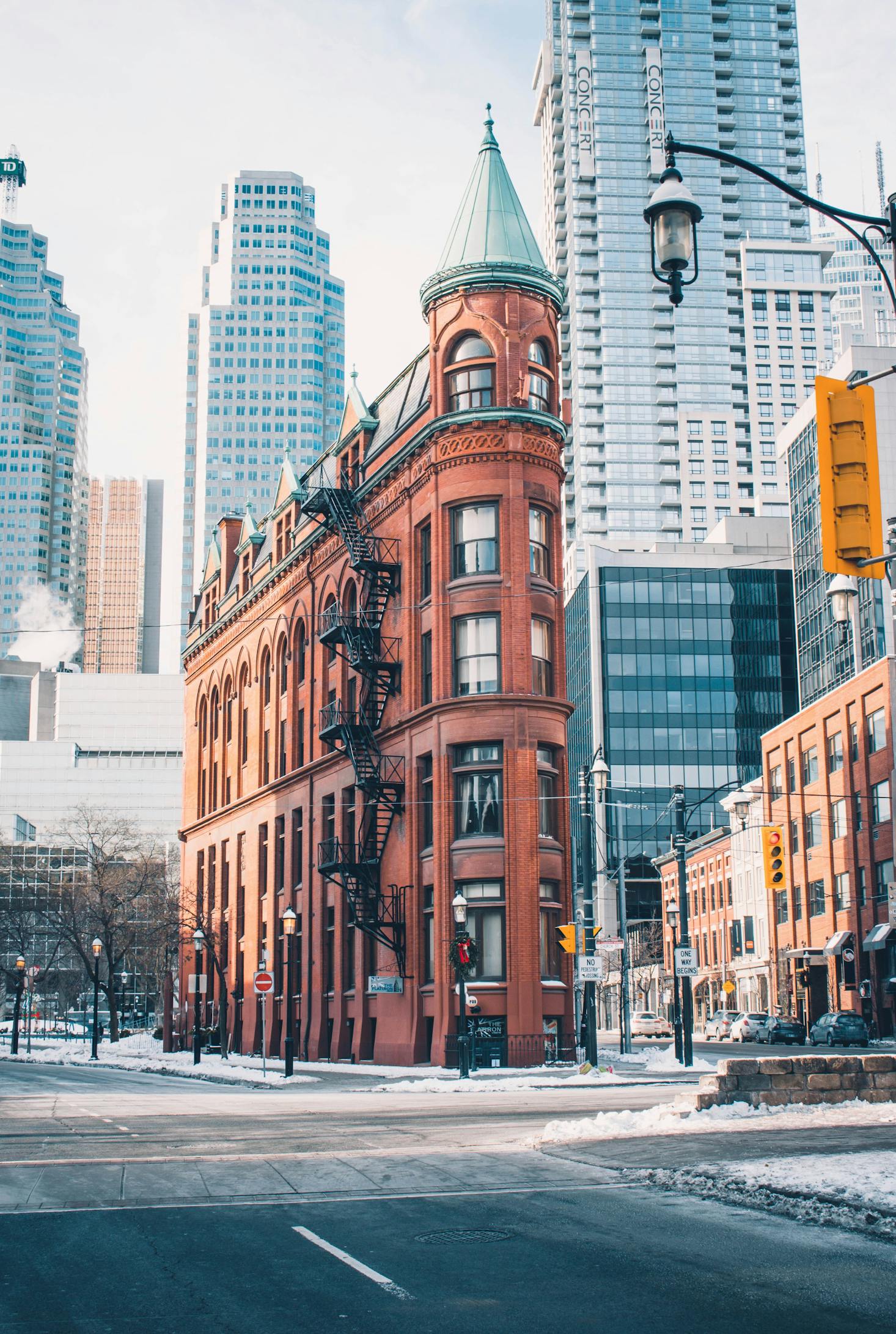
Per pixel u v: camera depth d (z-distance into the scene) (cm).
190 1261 1025
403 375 5459
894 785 6512
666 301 19788
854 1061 1962
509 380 4753
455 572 4756
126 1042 9156
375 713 5200
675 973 4328
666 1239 1054
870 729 6838
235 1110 2625
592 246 19938
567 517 19212
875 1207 1077
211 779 7844
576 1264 984
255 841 6819
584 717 14312
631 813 13638
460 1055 3978
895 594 4916
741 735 13925
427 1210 1220
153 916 9388
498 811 4550
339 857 5475
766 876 4078
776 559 13662
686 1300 870
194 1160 1592
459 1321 834
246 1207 1253
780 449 12938
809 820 7681
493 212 4919
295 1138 1872
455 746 4641
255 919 6738
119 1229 1155
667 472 19238
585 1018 3934
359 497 5491
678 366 19600
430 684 4912
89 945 10250
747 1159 1412
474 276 4800
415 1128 2019
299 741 6300
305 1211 1230
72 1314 868
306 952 5897
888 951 6581
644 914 13262
